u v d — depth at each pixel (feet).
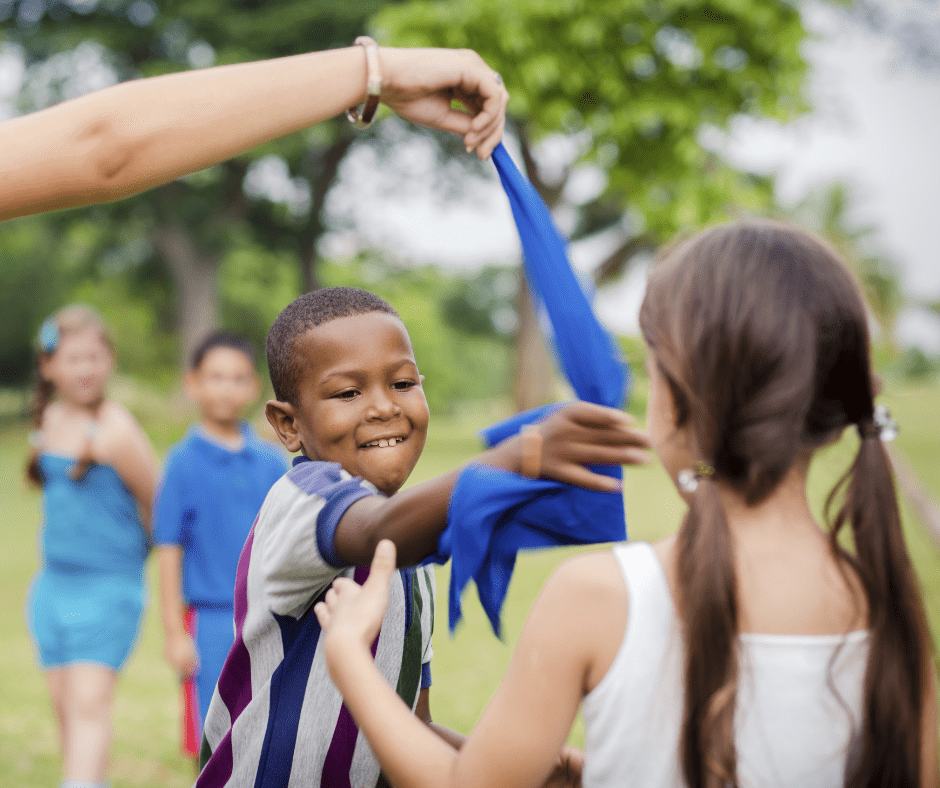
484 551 3.49
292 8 65.41
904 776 3.67
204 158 3.98
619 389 4.09
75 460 10.36
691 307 3.71
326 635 4.02
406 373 4.54
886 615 3.70
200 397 10.61
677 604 3.57
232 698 4.64
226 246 80.69
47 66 72.28
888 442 3.88
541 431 3.44
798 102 33.09
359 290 4.72
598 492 3.83
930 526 15.90
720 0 30.66
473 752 3.67
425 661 5.14
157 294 100.32
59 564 10.46
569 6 30.50
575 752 4.82
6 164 3.65
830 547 3.75
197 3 66.59
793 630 3.59
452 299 140.26
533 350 75.87
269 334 4.77
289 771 4.40
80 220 82.69
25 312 114.73
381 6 64.34
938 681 3.95
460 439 75.72
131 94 3.86
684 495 3.80
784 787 3.53
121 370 109.81
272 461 10.73
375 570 3.75
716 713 3.42
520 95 31.19
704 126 32.17
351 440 4.44
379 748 3.76
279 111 4.16
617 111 31.04
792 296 3.61
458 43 31.81
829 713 3.59
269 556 4.26
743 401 3.56
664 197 31.81
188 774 12.31
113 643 10.40
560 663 3.61
